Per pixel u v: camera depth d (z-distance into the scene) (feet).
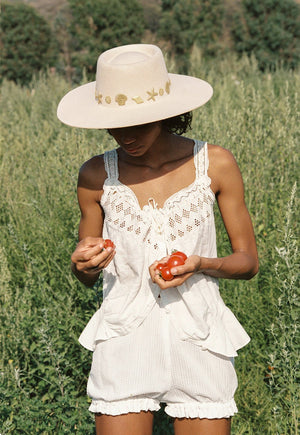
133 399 8.05
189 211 8.10
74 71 70.23
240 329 8.56
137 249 8.05
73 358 12.62
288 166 17.78
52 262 15.92
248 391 11.77
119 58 8.11
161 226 8.09
